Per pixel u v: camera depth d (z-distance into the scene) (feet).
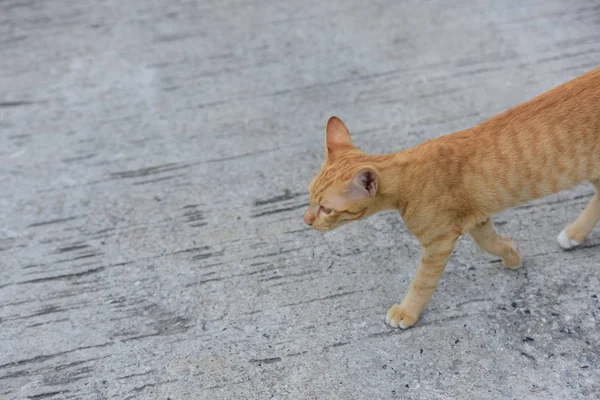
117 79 14.15
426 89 13.04
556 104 7.80
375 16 15.34
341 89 13.34
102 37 15.44
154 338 9.07
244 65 14.24
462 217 8.16
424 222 7.95
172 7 16.40
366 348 8.62
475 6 15.21
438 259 8.20
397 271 9.68
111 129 12.90
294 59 14.26
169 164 12.01
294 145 12.19
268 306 9.37
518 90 12.66
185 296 9.65
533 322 8.68
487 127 8.04
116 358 8.85
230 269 10.00
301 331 8.95
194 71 14.20
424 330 8.75
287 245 10.30
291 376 8.38
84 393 8.45
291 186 11.36
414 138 11.97
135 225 10.89
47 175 11.96
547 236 9.89
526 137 7.79
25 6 16.71
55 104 13.60
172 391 8.36
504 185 7.90
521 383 7.97
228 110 13.14
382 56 14.06
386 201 8.08
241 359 8.66
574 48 13.47
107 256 10.39
